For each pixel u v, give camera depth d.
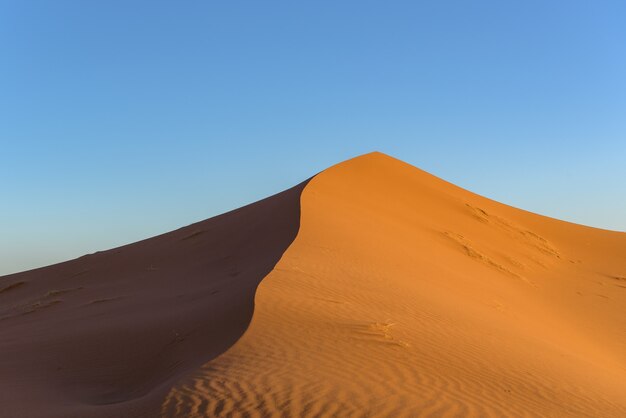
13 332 20.47
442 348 12.84
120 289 26.39
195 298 19.47
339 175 36.34
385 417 8.73
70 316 22.08
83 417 9.89
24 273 37.75
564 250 42.44
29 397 12.16
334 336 12.32
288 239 23.20
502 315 20.62
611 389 13.32
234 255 26.27
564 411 10.52
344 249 22.33
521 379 11.97
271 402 8.95
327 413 8.68
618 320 27.09
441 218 36.31
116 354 15.03
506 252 35.34
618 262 41.62
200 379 9.99
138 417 9.03
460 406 9.61
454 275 24.78
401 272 21.59
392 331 13.20
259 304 13.86
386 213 32.50
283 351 11.32
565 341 20.34
